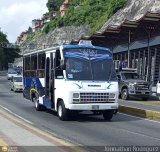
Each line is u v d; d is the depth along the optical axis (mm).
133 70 36938
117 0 73812
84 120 19328
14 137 12578
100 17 87875
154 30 44812
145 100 35531
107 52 19500
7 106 26469
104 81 18844
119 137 14273
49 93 20734
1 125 15227
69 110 18547
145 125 17891
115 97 18891
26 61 25797
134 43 49938
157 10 55219
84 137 14180
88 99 18438
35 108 24406
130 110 22672
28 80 25234
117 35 52250
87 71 18781
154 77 45094
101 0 97125
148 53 45000
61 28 108875
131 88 34500
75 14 103812
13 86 44594
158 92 36500
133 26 45156
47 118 19906
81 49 19125
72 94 18281
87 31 93875
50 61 20500
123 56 53250
